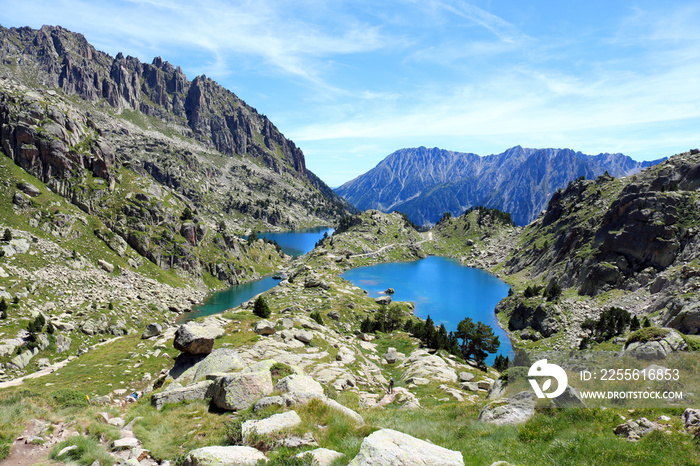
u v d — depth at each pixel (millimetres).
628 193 180500
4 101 175625
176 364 51781
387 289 199750
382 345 87750
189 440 22062
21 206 144750
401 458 14438
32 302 101875
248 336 66750
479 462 17250
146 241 179375
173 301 151625
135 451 20547
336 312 118938
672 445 16031
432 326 89000
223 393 27562
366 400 41281
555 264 197750
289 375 28859
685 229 133500
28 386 51719
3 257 113938
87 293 123062
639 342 24969
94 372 57469
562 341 110375
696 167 163875
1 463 18672
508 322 141625
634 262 140750
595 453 16609
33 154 167750
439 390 50125
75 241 149875
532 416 22141
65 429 23094
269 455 17141
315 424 20797
